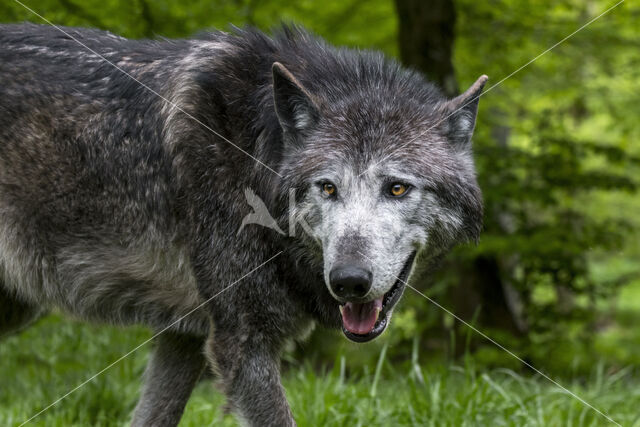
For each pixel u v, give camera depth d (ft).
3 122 23.72
